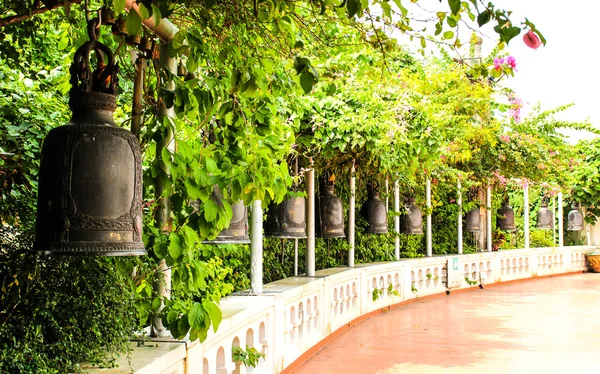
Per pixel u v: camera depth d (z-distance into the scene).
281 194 4.09
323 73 4.64
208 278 6.56
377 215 10.68
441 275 15.66
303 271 10.72
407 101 8.77
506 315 11.96
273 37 4.20
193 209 3.72
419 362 7.88
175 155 3.40
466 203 16.66
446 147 11.61
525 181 17.11
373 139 7.91
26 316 3.18
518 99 13.38
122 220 2.65
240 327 5.47
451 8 2.88
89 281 3.39
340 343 9.13
